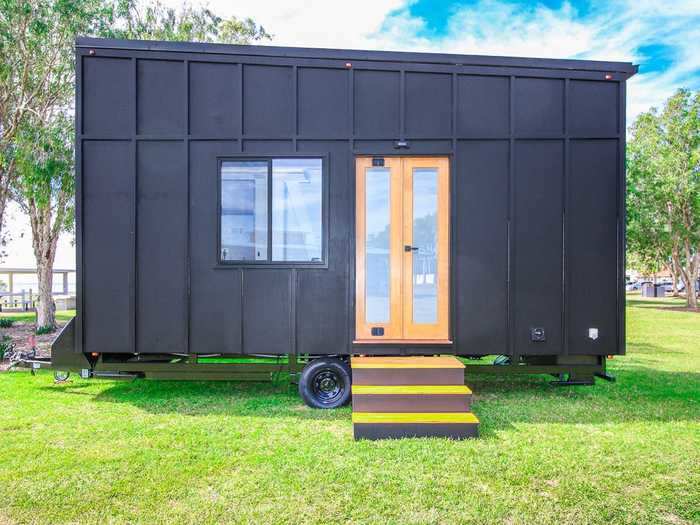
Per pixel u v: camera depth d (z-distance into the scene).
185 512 2.53
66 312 14.28
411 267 4.65
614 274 4.62
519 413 4.30
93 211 4.54
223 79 4.60
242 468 3.07
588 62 4.61
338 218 4.61
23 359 4.95
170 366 4.68
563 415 4.24
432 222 4.66
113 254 4.55
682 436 3.71
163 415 4.19
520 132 4.61
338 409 4.42
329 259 4.59
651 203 18.30
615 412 4.35
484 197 4.62
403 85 4.59
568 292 4.58
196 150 4.59
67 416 4.13
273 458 3.23
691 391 5.14
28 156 6.58
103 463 3.14
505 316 4.60
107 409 4.36
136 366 4.65
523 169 4.62
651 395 4.96
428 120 4.62
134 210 4.53
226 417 4.15
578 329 4.59
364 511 2.55
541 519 2.49
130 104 4.55
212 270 4.58
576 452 3.37
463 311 4.59
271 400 4.72
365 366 4.08
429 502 2.65
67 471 3.02
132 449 3.39
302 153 4.59
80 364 4.64
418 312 4.64
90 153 4.55
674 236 18.31
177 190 4.58
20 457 3.23
